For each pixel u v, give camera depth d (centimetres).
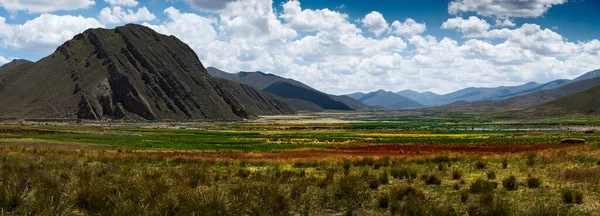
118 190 1595
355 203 1616
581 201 1550
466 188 1917
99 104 18775
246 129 13550
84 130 10588
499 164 2880
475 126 16038
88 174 2042
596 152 3212
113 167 2545
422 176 2214
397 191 1700
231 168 2981
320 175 2503
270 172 2552
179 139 8462
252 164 3334
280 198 1571
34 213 1247
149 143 7112
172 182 1950
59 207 1288
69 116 17838
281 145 7200
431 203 1530
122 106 18975
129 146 6272
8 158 2830
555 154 3406
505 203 1499
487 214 1378
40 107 18438
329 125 16250
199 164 3300
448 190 1880
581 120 19688
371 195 1772
